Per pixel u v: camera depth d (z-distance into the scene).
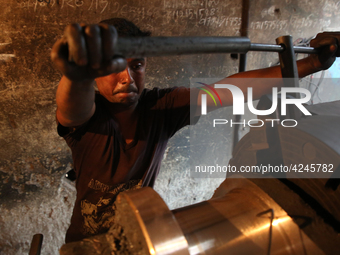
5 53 1.16
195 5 1.46
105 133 0.77
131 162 0.82
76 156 0.82
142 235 0.34
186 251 0.34
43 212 1.47
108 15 1.28
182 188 1.83
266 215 0.42
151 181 0.98
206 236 0.39
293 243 0.40
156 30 1.41
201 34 1.54
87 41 0.31
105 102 0.80
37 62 1.21
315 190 0.44
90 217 0.88
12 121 1.26
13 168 1.33
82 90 0.48
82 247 0.39
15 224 1.43
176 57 1.51
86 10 1.24
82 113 0.56
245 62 1.67
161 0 1.38
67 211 1.53
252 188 0.49
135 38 0.34
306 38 1.88
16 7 1.12
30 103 1.26
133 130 0.82
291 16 1.77
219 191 0.60
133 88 0.70
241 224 0.42
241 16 1.61
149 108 0.86
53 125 1.34
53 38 1.21
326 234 0.40
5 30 1.13
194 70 1.59
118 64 0.34
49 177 1.41
